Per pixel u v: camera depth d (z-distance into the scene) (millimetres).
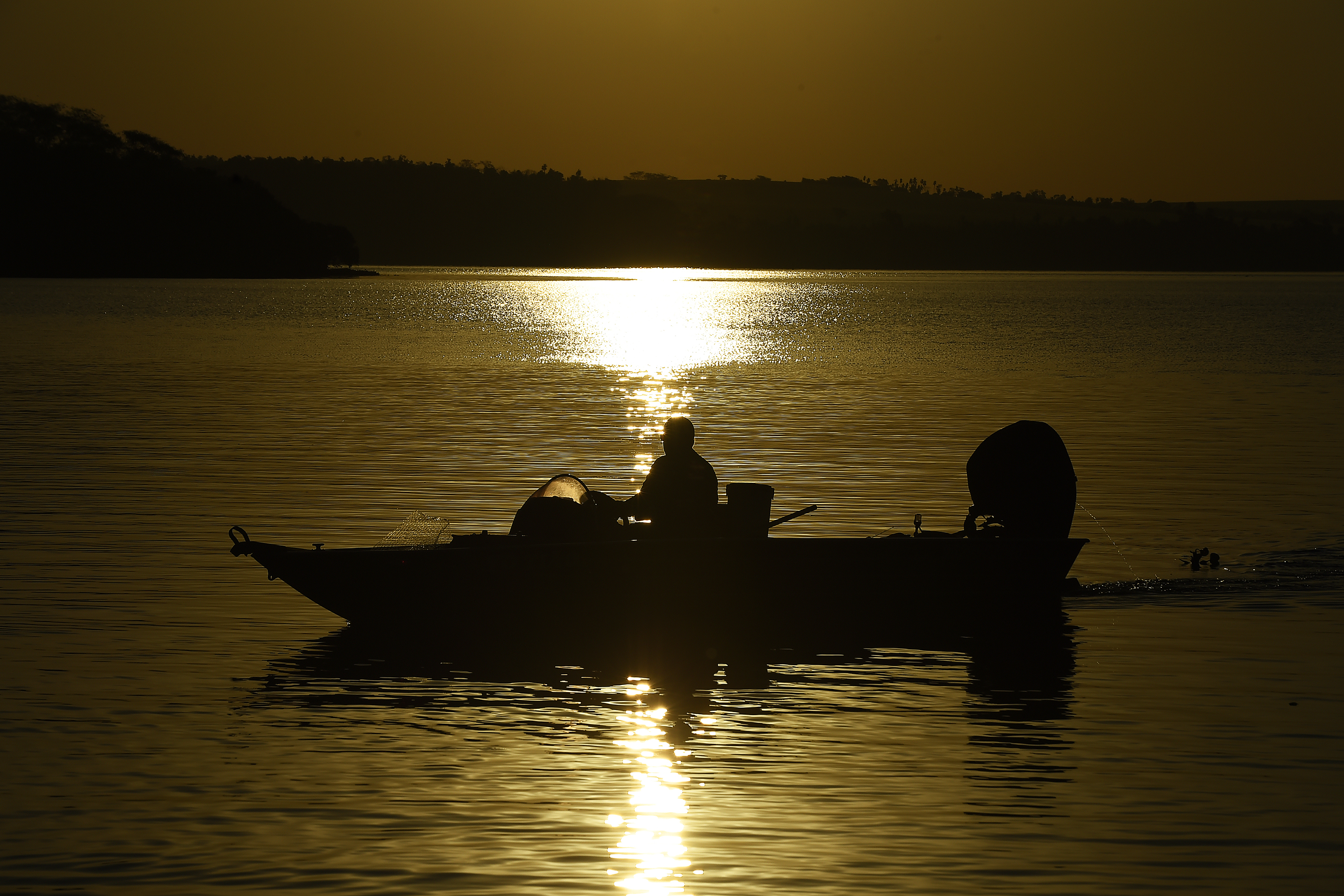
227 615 39688
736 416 93250
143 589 42406
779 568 39438
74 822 24109
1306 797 25703
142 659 34938
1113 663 35656
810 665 35750
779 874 22219
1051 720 30516
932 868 22516
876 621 40312
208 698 31703
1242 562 48188
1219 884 22016
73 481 63312
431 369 135625
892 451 74438
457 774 26719
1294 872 22500
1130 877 22266
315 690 32562
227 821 24203
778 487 61938
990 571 40594
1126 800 25531
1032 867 22594
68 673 33469
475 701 31969
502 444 76875
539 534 40312
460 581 38375
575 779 26516
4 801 25047
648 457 71812
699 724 30234
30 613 39344
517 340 190500
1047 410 99062
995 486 43844
